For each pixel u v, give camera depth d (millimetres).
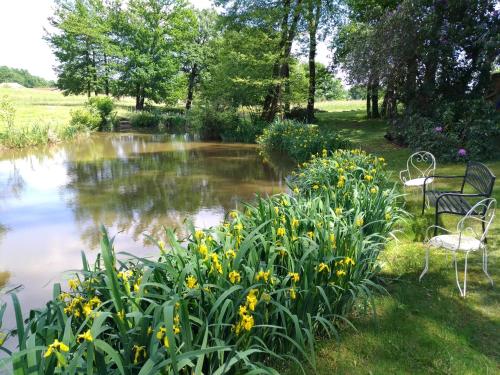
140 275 2564
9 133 16672
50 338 1878
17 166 12523
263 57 18766
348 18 19484
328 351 2830
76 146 17516
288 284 2814
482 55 9617
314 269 2883
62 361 1617
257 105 20953
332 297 3014
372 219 4273
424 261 4258
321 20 19344
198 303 2311
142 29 31375
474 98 10727
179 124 26547
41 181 10219
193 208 7527
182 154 14797
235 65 19422
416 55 10898
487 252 4453
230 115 19812
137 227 6488
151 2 31422
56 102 38688
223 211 7297
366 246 3756
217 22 20734
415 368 2648
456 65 10758
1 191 9180
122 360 1895
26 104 33000
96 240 5953
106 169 11875
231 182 9797
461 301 3473
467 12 10008
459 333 3020
